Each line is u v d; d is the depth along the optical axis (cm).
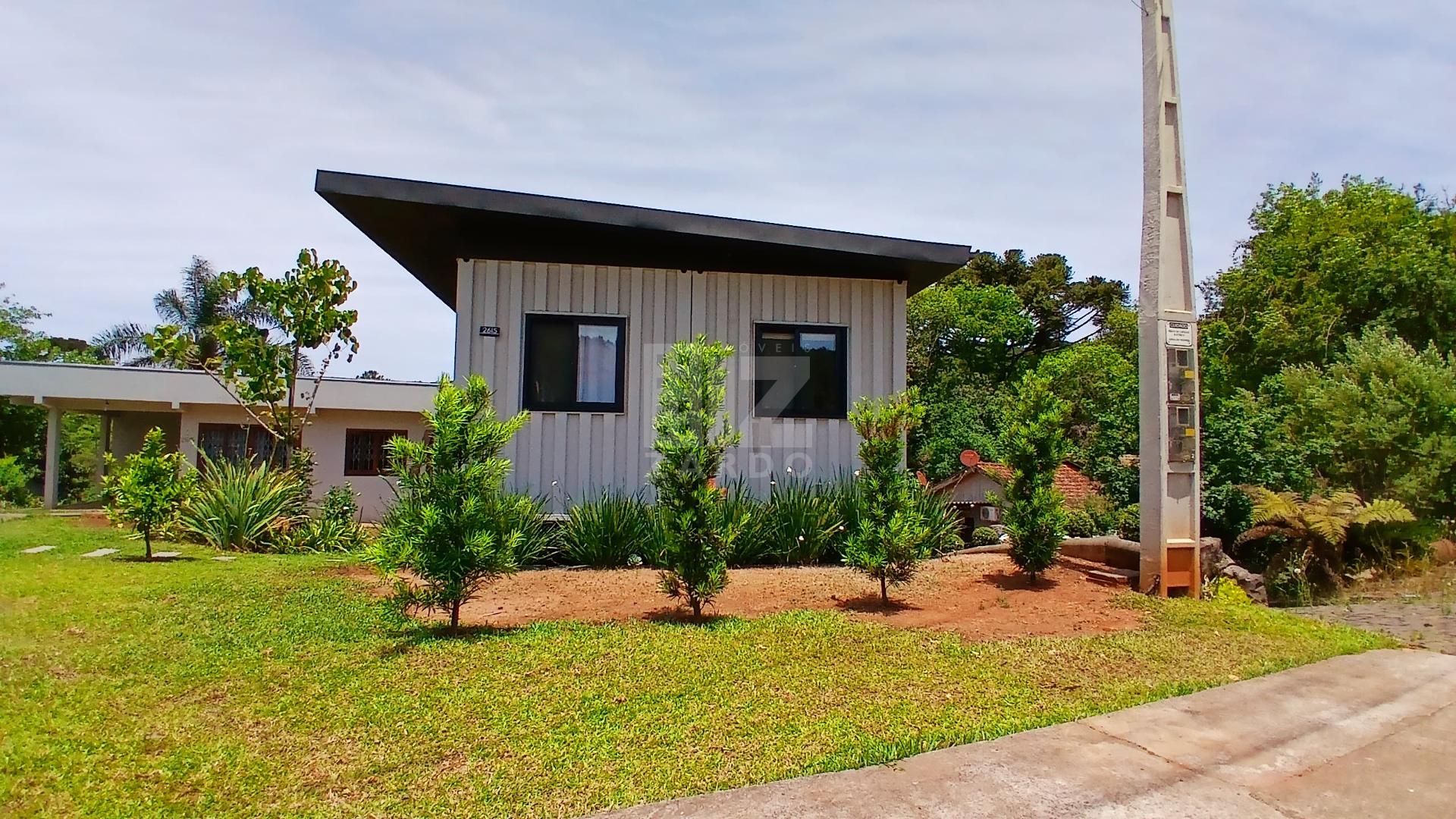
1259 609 637
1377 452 1091
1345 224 1745
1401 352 1143
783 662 451
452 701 378
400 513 529
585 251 881
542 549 773
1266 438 1020
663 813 272
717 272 907
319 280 1173
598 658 446
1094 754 329
